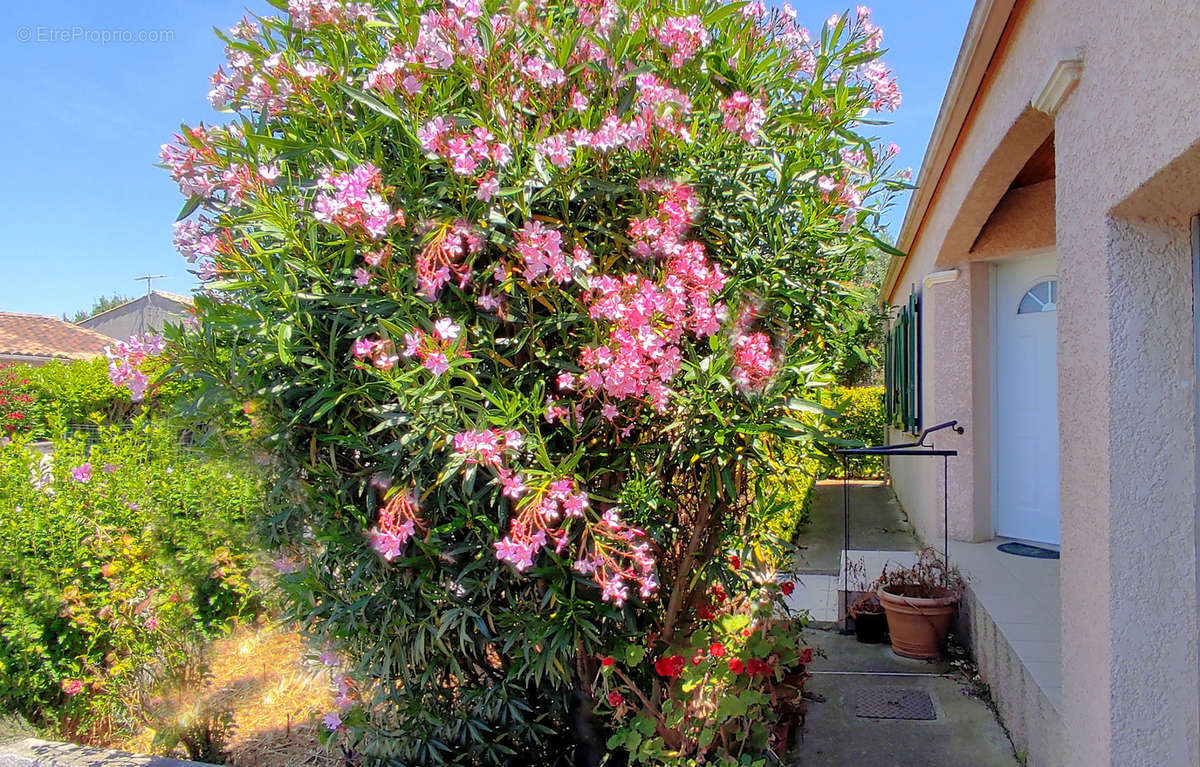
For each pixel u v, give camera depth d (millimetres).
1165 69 1699
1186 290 1989
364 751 2715
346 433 2363
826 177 2359
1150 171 1779
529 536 1952
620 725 2646
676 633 2750
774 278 2398
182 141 2248
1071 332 2320
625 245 2291
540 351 2188
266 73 2219
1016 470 5582
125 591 3535
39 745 3035
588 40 2242
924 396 6648
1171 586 1990
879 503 9648
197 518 3678
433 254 2039
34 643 3557
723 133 2350
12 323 26359
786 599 5113
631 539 2182
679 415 2277
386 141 2299
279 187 2256
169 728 3266
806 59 2543
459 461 1923
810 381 2396
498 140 2055
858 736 3221
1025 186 5227
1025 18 3129
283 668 3789
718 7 2453
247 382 2252
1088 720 2168
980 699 3594
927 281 5926
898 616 4164
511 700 2516
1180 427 1990
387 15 2252
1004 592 4090
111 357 2227
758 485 2510
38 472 4129
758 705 2607
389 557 2023
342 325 2252
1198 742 1961
